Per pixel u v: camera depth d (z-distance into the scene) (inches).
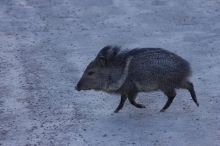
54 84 994.7
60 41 1176.8
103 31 1216.8
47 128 854.5
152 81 853.8
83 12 1311.5
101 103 922.7
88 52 1122.7
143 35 1188.5
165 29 1212.5
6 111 909.2
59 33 1215.6
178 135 813.2
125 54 861.8
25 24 1262.3
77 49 1138.7
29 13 1315.2
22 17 1295.5
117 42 1159.6
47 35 1206.9
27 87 985.5
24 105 925.8
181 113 877.2
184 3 1334.9
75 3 1357.0
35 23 1266.0
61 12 1315.2
